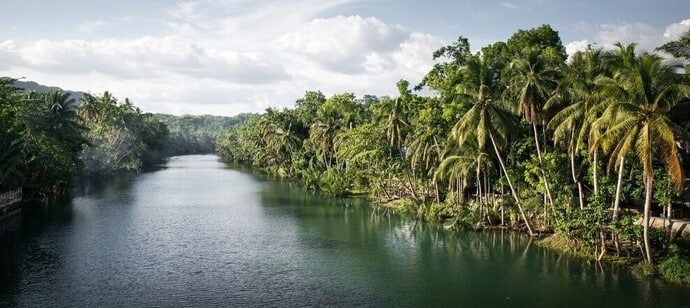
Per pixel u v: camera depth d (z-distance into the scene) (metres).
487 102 48.19
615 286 36.50
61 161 85.50
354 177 91.25
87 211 73.56
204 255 47.66
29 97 102.44
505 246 49.97
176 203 83.69
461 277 40.25
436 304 34.34
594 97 37.56
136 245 51.69
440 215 64.69
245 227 62.25
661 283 36.44
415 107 73.31
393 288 37.81
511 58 55.50
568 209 43.84
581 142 42.44
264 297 35.84
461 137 49.75
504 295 35.97
